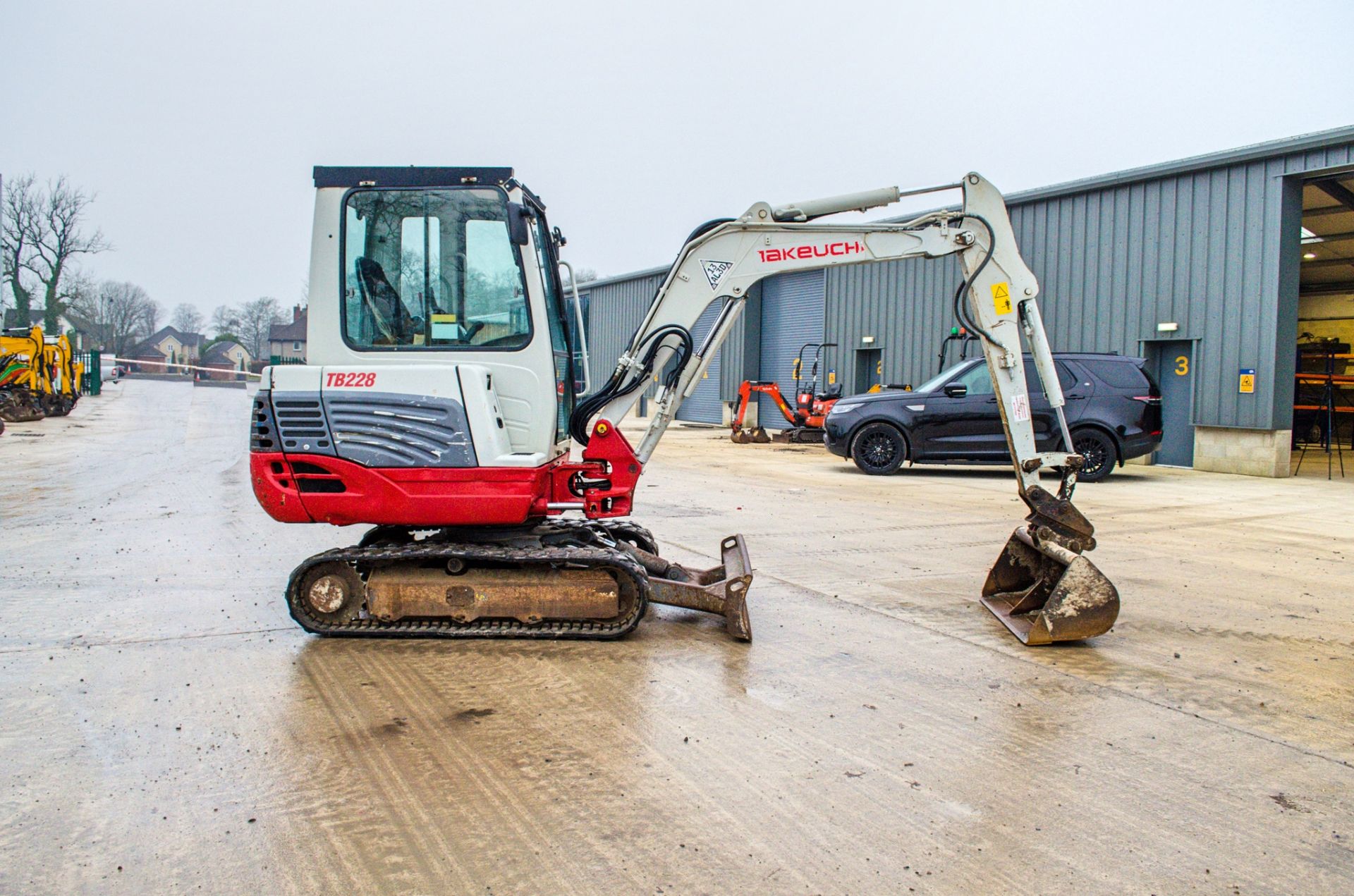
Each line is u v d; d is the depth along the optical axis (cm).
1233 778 313
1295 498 1072
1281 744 342
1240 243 1349
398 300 470
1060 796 297
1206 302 1393
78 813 279
